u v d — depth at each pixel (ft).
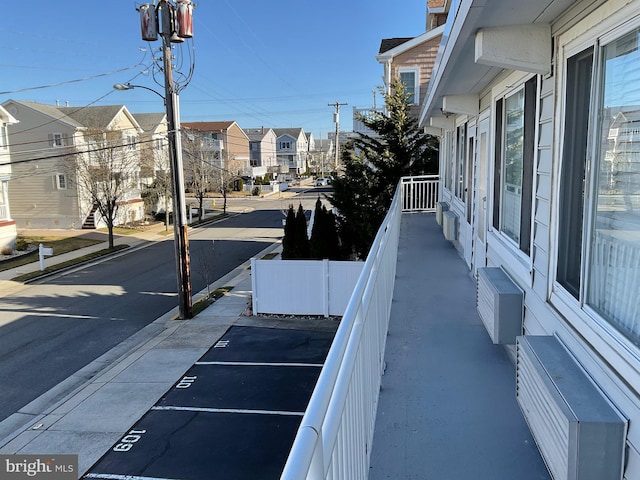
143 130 111.24
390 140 55.47
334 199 53.67
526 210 10.27
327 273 37.01
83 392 24.73
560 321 7.64
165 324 35.99
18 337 33.40
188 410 22.58
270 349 30.53
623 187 5.72
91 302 42.19
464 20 7.86
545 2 6.99
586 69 6.97
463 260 21.07
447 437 7.82
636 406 5.10
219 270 55.11
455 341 11.81
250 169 179.22
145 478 17.43
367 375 6.93
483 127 15.99
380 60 66.39
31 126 84.64
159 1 36.37
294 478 2.42
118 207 82.58
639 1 5.19
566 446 5.44
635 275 5.39
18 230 84.94
